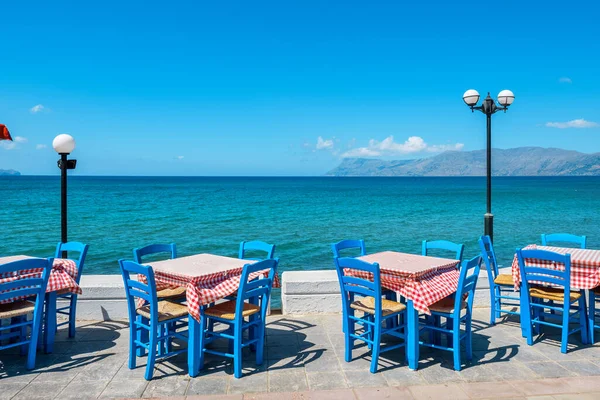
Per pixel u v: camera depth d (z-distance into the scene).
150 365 4.68
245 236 21.12
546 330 6.35
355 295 6.80
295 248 17.78
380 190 89.19
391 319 6.11
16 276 5.20
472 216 31.41
